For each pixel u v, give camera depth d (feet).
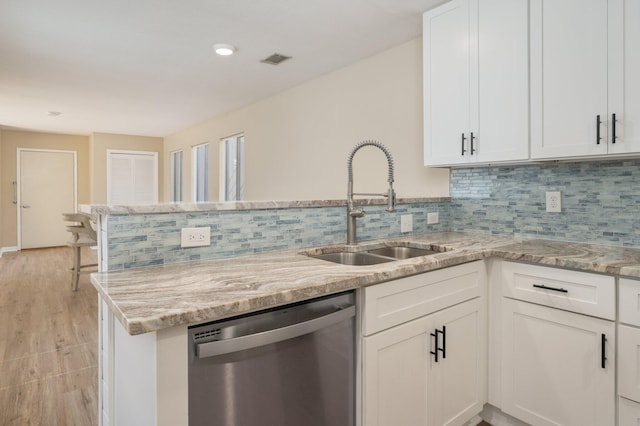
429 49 7.44
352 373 4.27
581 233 6.47
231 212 5.19
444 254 5.35
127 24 8.56
